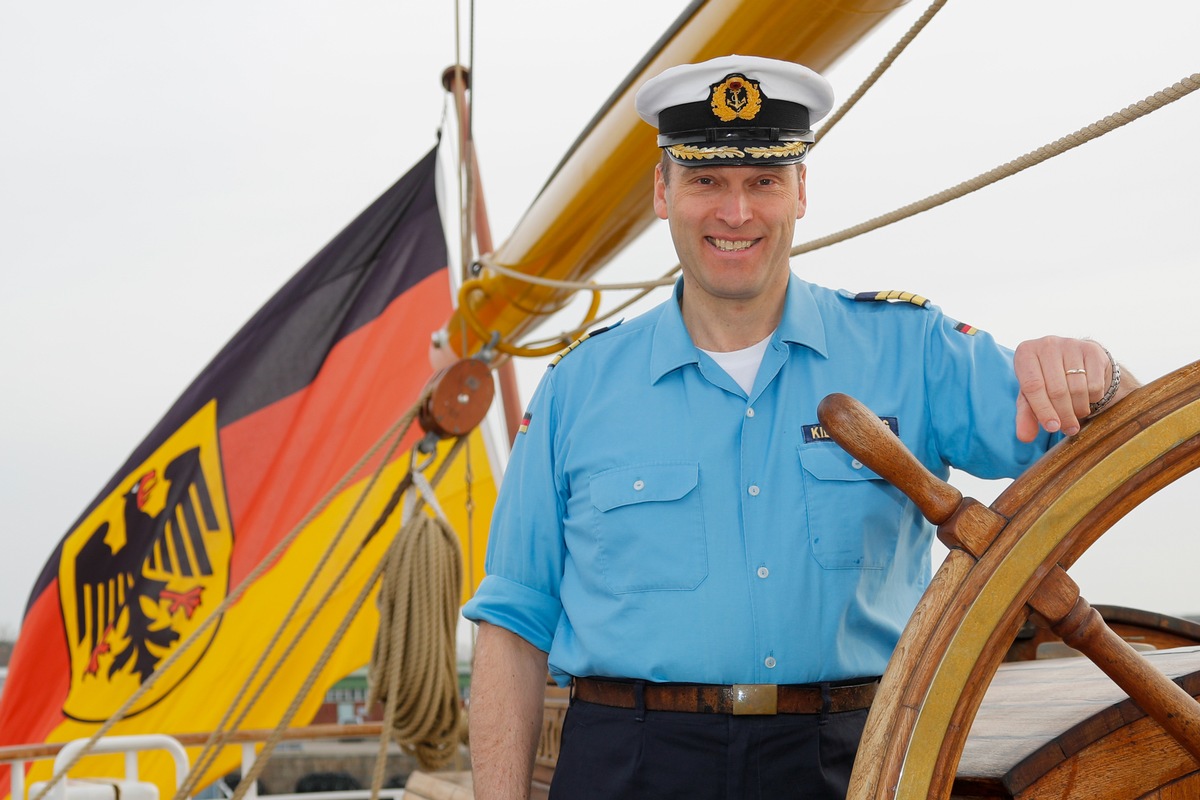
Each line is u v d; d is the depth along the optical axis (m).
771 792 1.42
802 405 1.55
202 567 5.29
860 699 1.48
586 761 1.51
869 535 1.50
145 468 5.33
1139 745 1.22
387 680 3.00
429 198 5.34
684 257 1.54
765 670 1.45
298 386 5.34
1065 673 1.60
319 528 5.28
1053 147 1.55
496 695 1.65
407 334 5.33
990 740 1.28
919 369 1.54
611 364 1.66
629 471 1.56
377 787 2.91
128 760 3.49
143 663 5.27
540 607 1.67
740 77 1.50
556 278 3.23
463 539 5.24
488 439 5.34
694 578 1.49
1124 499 1.14
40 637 5.35
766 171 1.50
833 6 2.11
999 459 1.46
